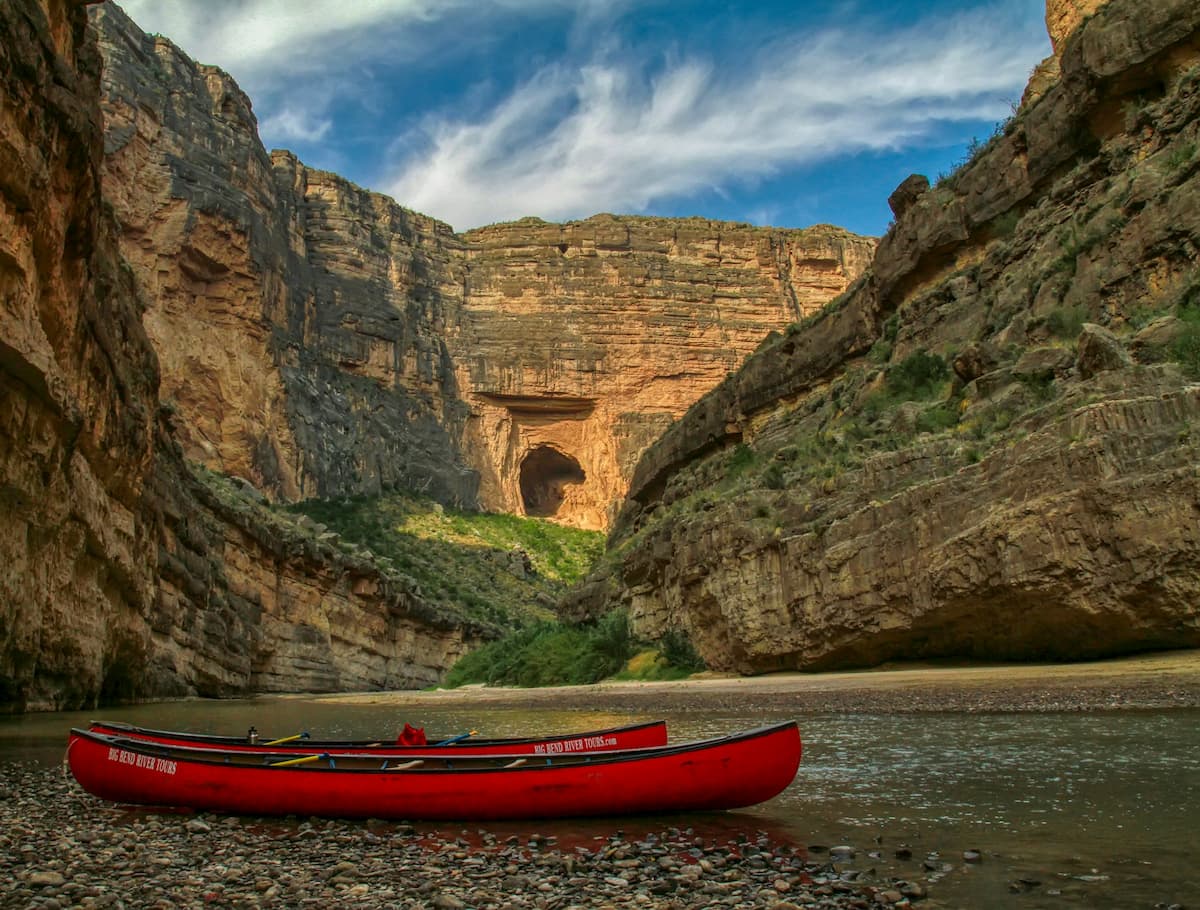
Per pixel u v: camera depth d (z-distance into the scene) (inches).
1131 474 778.2
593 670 1916.8
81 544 1014.4
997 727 637.3
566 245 6136.8
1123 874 303.7
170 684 1626.5
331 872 340.5
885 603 1052.5
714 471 2156.7
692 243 6309.1
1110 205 1169.4
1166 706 642.8
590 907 292.0
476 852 372.2
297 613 2383.1
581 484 5767.7
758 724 802.2
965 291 1514.5
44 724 886.4
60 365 880.3
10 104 661.3
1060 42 1723.7
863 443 1300.4
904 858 339.9
